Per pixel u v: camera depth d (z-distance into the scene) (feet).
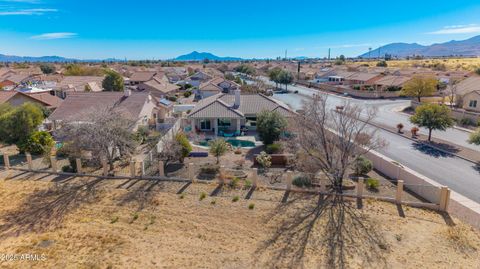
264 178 74.84
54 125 120.37
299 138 74.74
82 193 68.59
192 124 124.67
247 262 45.06
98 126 78.59
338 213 58.34
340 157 67.97
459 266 43.34
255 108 128.36
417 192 65.41
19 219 58.49
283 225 54.75
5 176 78.48
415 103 177.37
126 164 84.69
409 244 48.49
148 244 49.96
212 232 53.06
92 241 50.98
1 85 226.79
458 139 112.47
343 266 43.73
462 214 57.11
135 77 286.46
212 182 72.43
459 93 169.37
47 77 285.23
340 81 312.50
